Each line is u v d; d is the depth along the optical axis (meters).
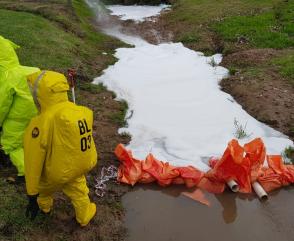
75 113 4.91
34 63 10.86
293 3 17.81
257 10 17.44
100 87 10.74
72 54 12.23
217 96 10.18
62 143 4.87
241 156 6.69
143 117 9.23
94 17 18.94
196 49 14.34
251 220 6.36
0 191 6.25
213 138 8.30
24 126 6.30
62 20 15.15
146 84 10.90
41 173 5.15
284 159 7.59
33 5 16.80
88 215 5.80
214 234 6.09
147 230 6.12
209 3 19.75
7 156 7.01
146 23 18.50
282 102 9.46
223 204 6.66
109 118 9.16
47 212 5.85
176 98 10.12
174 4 21.50
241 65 12.26
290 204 6.68
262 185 6.96
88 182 6.95
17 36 12.32
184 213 6.49
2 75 6.13
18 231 5.57
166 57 13.33
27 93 6.14
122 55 13.66
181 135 8.41
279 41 13.55
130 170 7.06
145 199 6.75
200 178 6.94
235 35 14.45
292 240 5.98
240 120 8.98
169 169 7.04
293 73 10.82
